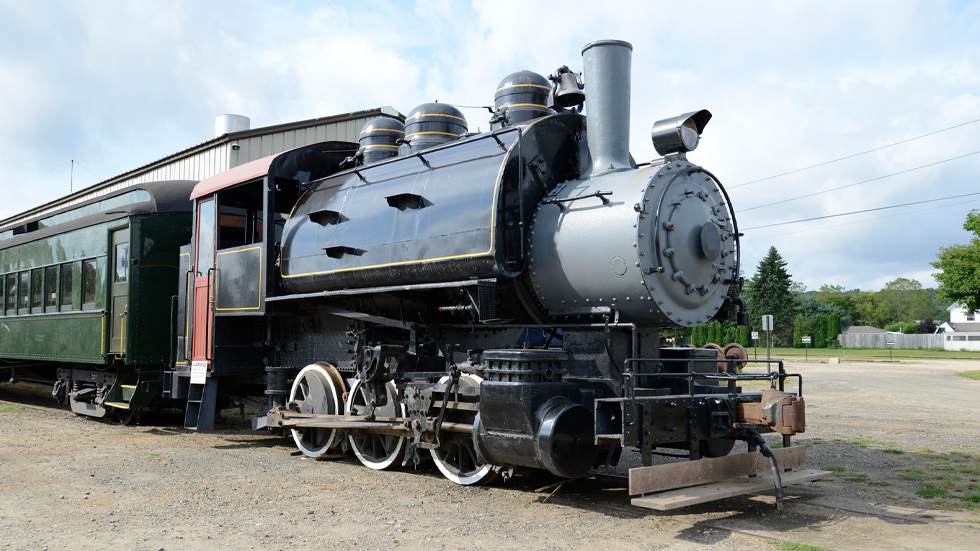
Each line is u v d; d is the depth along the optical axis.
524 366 5.78
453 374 6.73
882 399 17.03
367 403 7.68
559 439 5.55
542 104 8.06
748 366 31.95
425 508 5.96
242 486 6.82
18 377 16.66
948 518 5.78
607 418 5.80
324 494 6.49
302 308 9.00
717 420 6.13
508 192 6.67
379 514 5.74
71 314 13.03
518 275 6.70
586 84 7.16
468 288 6.71
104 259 12.07
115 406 11.65
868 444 9.80
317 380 8.39
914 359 45.56
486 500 6.28
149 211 11.52
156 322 11.48
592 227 6.36
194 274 10.34
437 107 8.98
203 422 9.59
